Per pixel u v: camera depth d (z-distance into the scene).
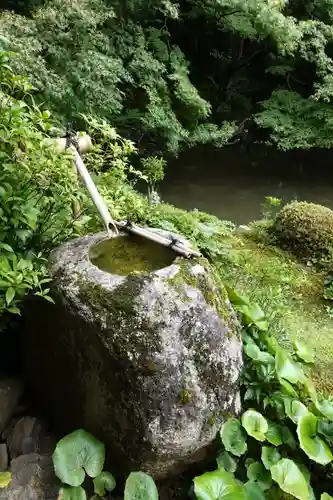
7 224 1.86
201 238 3.70
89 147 2.40
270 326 2.80
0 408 1.95
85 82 5.45
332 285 3.86
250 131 9.27
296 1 8.62
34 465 1.79
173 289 1.72
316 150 8.94
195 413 1.70
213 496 1.66
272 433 1.96
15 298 1.88
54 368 1.90
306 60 8.69
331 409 2.09
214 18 8.20
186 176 7.74
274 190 7.55
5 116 1.87
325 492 1.91
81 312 1.70
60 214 2.04
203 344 1.73
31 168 1.85
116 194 2.70
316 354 3.06
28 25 5.08
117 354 1.63
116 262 1.89
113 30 6.78
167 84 7.46
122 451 1.72
